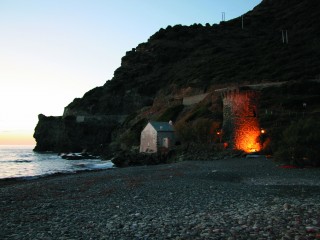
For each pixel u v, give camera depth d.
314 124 37.69
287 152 36.47
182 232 10.14
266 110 75.62
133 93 171.38
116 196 20.08
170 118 105.75
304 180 25.47
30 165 76.69
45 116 170.50
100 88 193.62
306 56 115.12
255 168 36.44
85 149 144.12
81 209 15.76
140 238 9.70
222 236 9.38
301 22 169.25
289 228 9.71
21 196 21.44
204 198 18.08
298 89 85.31
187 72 147.12
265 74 107.00
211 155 59.59
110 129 161.25
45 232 10.96
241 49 157.62
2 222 12.91
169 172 36.62
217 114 83.31
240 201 16.47
